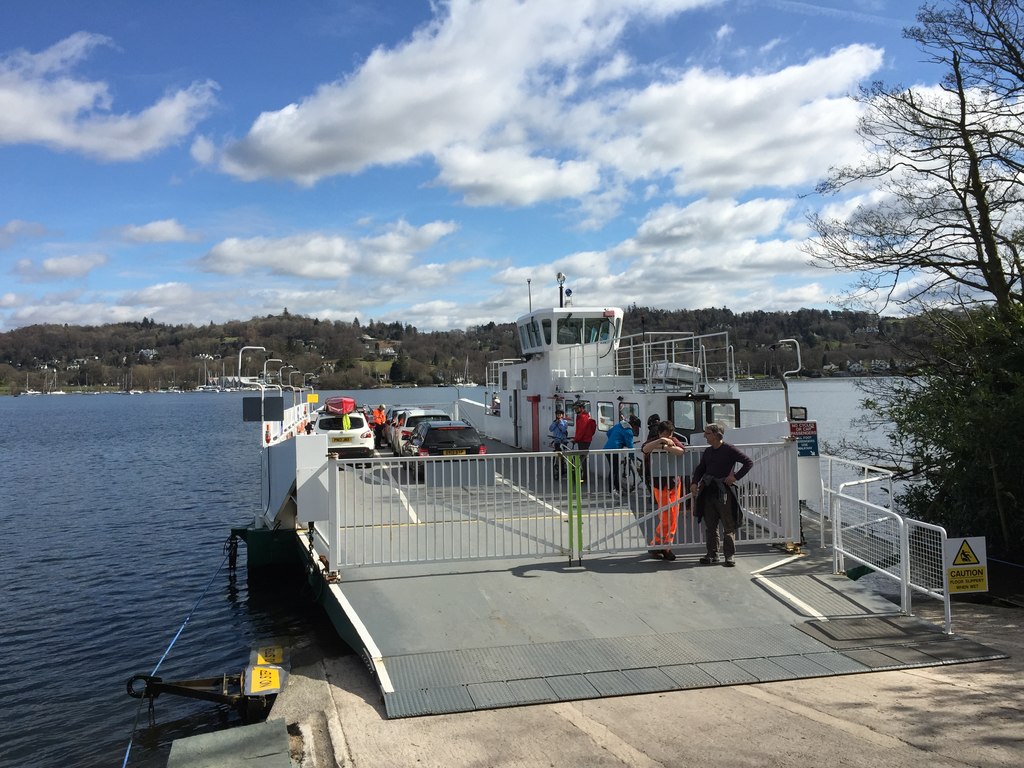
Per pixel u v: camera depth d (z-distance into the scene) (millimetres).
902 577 7715
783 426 11438
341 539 9930
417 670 6328
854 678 6137
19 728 9039
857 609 7789
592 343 21344
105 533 22031
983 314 11922
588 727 5301
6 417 105062
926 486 12383
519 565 9164
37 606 14547
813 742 4902
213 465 40188
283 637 11508
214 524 23203
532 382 22625
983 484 10711
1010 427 9977
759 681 6109
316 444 9188
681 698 5809
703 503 9312
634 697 5848
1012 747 4707
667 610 7734
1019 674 6086
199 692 8000
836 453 14289
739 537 10547
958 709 5359
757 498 10516
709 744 4945
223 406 137500
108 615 13836
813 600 8031
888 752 4707
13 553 19453
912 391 12273
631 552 9742
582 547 9297
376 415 27453
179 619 13305
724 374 17078
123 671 10953
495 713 5602
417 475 8773
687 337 16891
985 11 11984
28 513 25797
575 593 8180
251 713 6926
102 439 60969
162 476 35781
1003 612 7996
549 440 19906
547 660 6520
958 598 8547
